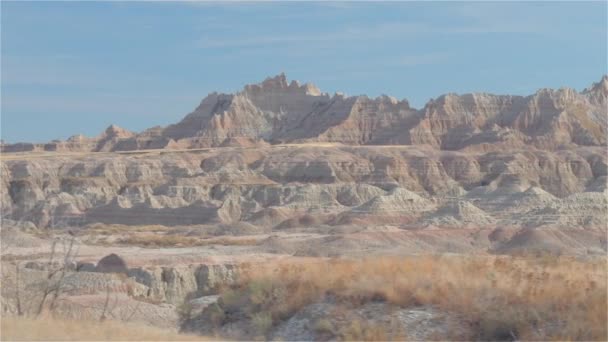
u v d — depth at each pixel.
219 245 163.62
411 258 42.16
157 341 34.84
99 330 36.47
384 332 33.62
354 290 36.69
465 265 39.50
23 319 38.22
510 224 169.00
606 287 34.72
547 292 34.22
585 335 31.73
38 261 106.06
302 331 35.62
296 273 40.12
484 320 33.44
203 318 39.81
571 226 162.75
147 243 166.50
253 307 38.47
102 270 110.25
